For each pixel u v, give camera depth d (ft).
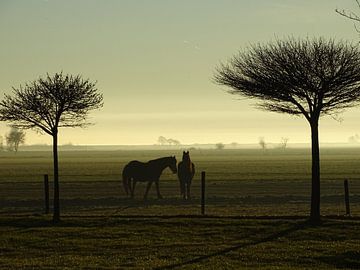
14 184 161.38
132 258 53.52
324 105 72.64
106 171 246.47
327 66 70.23
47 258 53.93
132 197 117.70
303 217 76.23
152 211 90.99
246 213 86.02
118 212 90.17
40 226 71.77
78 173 227.40
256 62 73.26
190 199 115.34
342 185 151.53
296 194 125.39
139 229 68.69
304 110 73.41
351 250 56.39
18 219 76.28
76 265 50.44
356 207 97.25
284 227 68.80
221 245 59.36
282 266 49.78
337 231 65.98
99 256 54.65
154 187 150.10
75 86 76.43
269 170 250.37
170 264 50.49
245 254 54.80
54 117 76.84
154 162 117.70
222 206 99.25
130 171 117.50
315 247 57.93
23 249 58.54
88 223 73.20
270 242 60.70
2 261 52.60
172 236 64.59
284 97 73.05
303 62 70.59
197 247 58.44
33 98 75.77
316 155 72.28
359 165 305.53
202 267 49.26
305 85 70.90
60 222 74.08
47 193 87.40
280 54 71.87
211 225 70.44
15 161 434.30
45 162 404.36
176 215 80.02
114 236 64.85
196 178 186.09
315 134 72.59
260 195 122.93
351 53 70.79
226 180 173.78
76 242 61.67
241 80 73.82
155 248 58.13
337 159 437.58
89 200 114.01
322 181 165.37
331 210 91.61
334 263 51.13
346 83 70.90
